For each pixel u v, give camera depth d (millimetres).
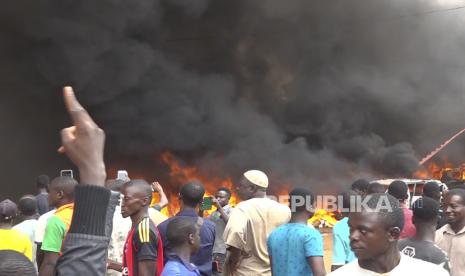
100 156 2139
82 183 2152
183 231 3881
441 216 6191
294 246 4551
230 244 5008
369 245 2605
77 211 2184
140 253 4043
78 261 2160
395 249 2680
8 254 2133
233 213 5098
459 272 4660
